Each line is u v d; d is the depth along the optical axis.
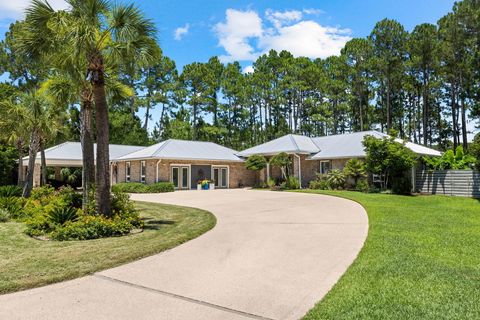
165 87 48.31
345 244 6.98
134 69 10.09
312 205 14.34
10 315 3.79
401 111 44.88
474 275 4.80
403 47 38.53
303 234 8.14
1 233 8.91
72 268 5.50
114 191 12.19
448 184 19.03
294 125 51.31
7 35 36.31
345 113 49.94
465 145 36.00
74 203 11.05
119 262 5.90
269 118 52.12
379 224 9.07
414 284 4.46
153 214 12.42
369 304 3.86
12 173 28.95
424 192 20.00
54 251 6.73
